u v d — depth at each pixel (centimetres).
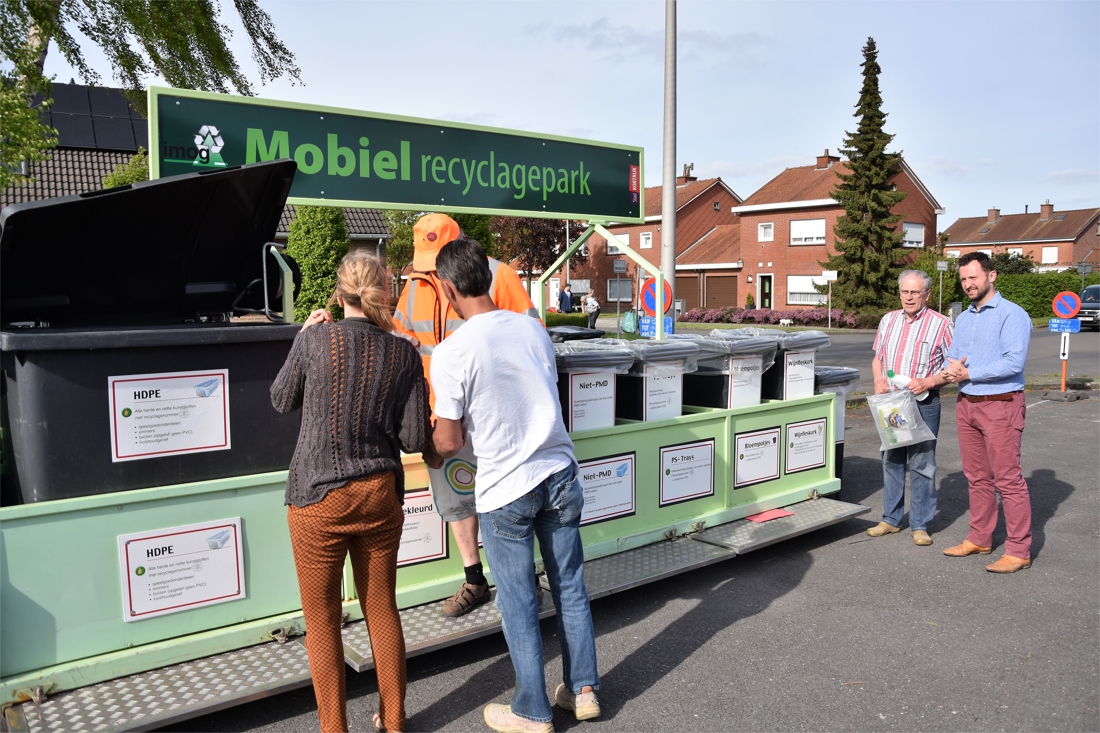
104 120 2138
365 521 249
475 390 263
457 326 346
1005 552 452
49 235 284
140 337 269
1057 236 6500
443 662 336
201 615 288
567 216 537
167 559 279
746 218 3947
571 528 280
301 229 1563
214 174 296
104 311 328
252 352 295
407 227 2122
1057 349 1931
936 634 361
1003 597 405
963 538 507
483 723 285
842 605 397
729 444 468
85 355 262
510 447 267
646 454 425
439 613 334
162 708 253
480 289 269
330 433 244
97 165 2025
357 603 322
